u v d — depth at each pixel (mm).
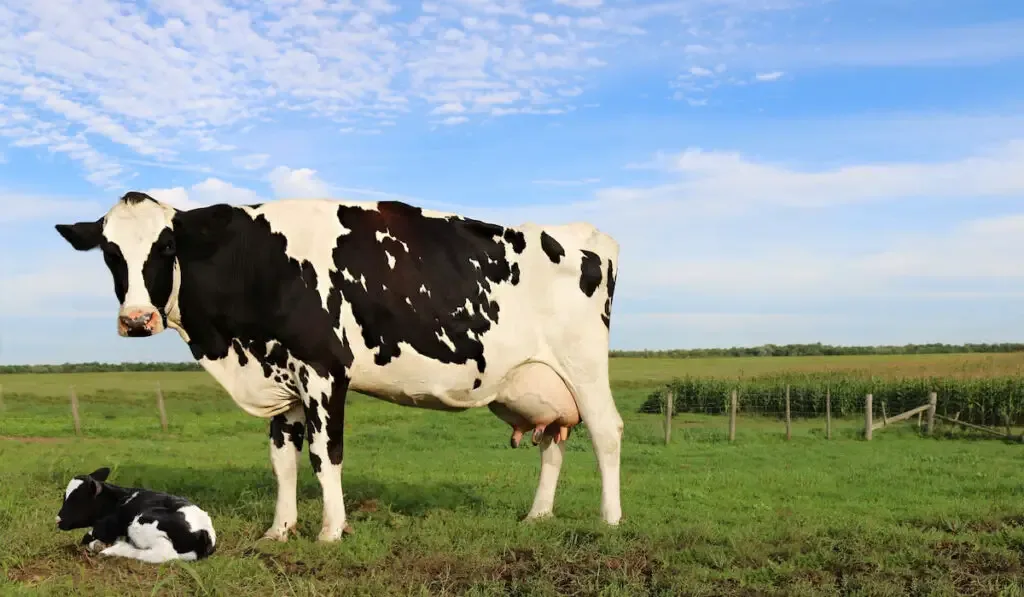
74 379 47969
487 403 7699
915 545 6820
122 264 6395
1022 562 6320
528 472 13438
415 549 6406
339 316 6738
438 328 7066
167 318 6762
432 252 7133
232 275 6672
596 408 7715
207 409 29766
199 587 5238
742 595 5559
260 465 12547
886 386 29219
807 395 30188
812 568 6199
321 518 7426
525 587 5582
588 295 7730
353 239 6902
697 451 18219
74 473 10328
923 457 17047
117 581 5359
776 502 10883
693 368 55969
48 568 5648
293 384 6828
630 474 13781
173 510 5871
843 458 16891
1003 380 26797
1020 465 15695
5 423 22625
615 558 6262
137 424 23547
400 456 16719
